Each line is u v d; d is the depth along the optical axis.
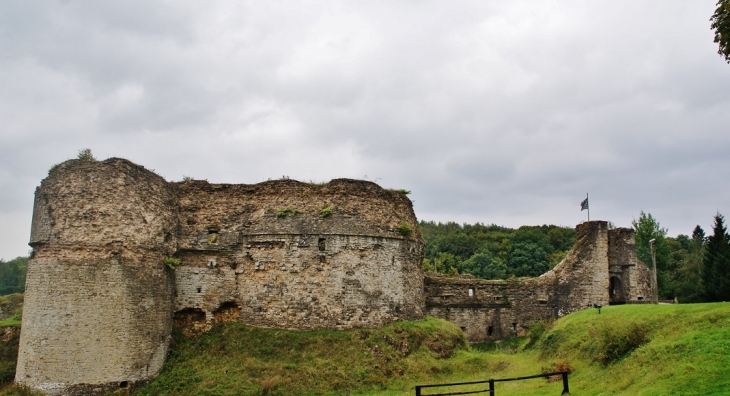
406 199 29.61
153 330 21.86
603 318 23.02
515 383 20.09
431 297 36.44
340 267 25.55
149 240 22.38
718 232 45.53
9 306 37.16
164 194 24.12
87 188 21.31
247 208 26.52
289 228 25.73
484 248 88.38
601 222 39.41
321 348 23.31
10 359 26.25
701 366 12.81
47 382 19.38
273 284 25.25
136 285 21.41
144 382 21.03
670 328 16.77
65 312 19.94
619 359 17.38
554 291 38.44
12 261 87.38
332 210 26.12
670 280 59.50
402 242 27.78
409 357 24.25
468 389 19.95
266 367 21.97
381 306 25.95
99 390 19.72
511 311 37.59
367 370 22.36
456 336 28.28
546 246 89.69
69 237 20.62
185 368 22.16
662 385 12.84
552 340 25.45
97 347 19.98
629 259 40.12
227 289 25.62
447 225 116.56
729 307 16.53
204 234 25.83
